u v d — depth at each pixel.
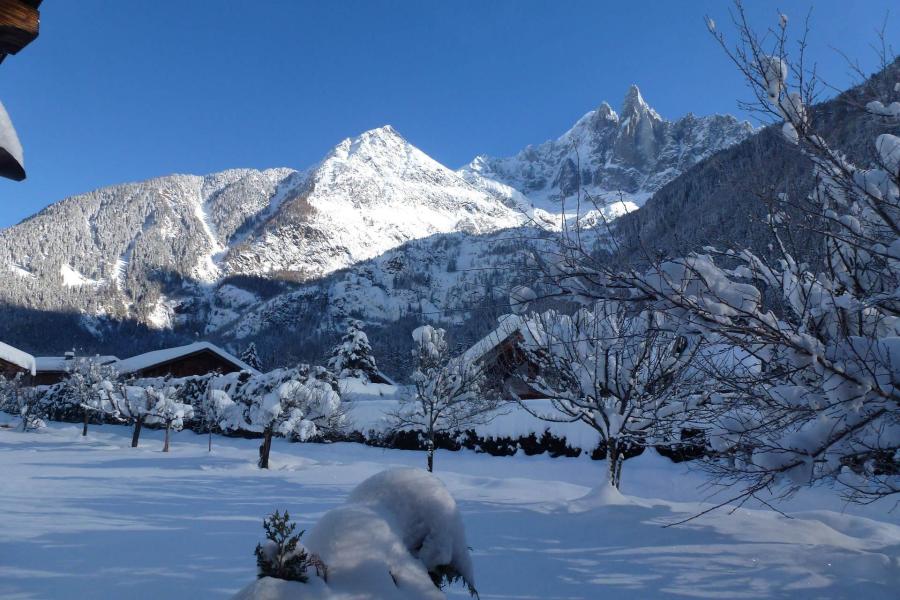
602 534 7.96
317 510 10.27
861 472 5.64
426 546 3.70
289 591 2.87
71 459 21.28
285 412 21.55
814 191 5.86
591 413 11.64
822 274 5.75
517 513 9.30
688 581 6.01
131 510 10.17
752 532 7.91
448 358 20.42
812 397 5.15
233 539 7.86
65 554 6.97
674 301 4.95
